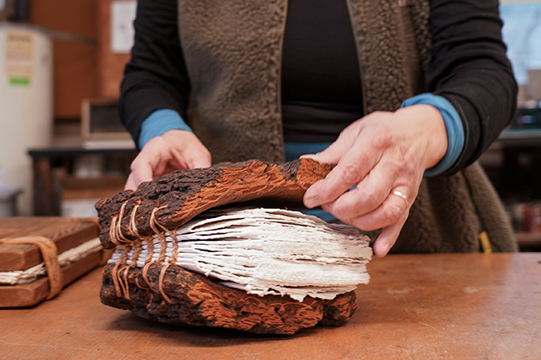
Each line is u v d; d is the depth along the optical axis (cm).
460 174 92
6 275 62
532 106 210
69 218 92
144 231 50
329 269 53
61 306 64
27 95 204
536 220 192
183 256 49
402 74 86
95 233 88
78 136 255
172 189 51
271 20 86
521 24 222
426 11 86
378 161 51
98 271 86
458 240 96
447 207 94
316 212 87
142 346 49
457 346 47
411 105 64
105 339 51
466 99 63
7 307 63
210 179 49
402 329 53
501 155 244
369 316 58
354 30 85
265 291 48
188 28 90
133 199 53
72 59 247
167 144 71
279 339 51
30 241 67
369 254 57
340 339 50
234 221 49
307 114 91
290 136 92
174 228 49
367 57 85
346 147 56
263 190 51
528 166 235
